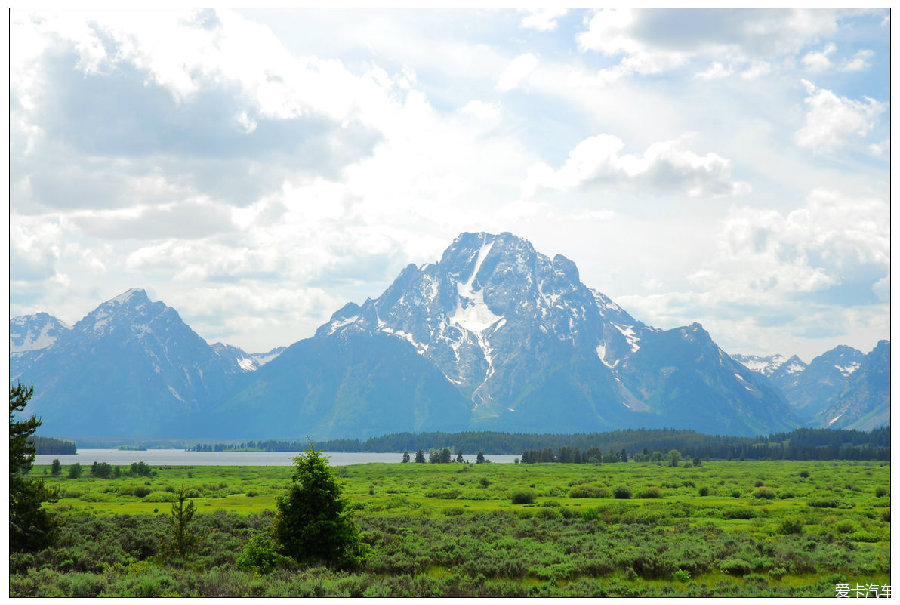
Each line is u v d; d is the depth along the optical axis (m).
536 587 40.41
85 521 72.62
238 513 93.50
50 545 49.72
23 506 48.50
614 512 95.44
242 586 37.78
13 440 48.34
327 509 45.41
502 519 85.56
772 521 83.06
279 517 45.66
